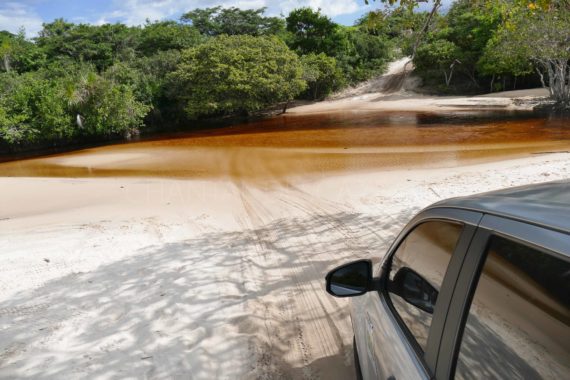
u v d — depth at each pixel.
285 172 17.12
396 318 2.14
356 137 28.22
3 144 47.16
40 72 67.19
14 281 6.74
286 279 6.06
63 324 5.09
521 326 1.20
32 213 12.90
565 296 1.06
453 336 1.49
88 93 46.62
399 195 10.76
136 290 6.00
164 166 22.64
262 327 4.73
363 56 83.19
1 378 4.02
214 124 55.75
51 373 4.06
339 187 12.90
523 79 63.88
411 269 2.08
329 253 7.00
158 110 58.59
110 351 4.41
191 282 6.16
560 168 12.35
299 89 60.00
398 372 1.85
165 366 4.09
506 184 10.97
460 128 28.69
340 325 4.63
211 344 4.44
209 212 11.13
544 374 1.10
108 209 12.45
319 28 81.81
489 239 1.41
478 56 62.47
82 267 7.21
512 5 9.27
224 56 54.97
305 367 3.94
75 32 83.25
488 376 1.29
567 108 37.12
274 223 9.38
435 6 7.25
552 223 1.17
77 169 25.67
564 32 32.72
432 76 72.00
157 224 10.12
